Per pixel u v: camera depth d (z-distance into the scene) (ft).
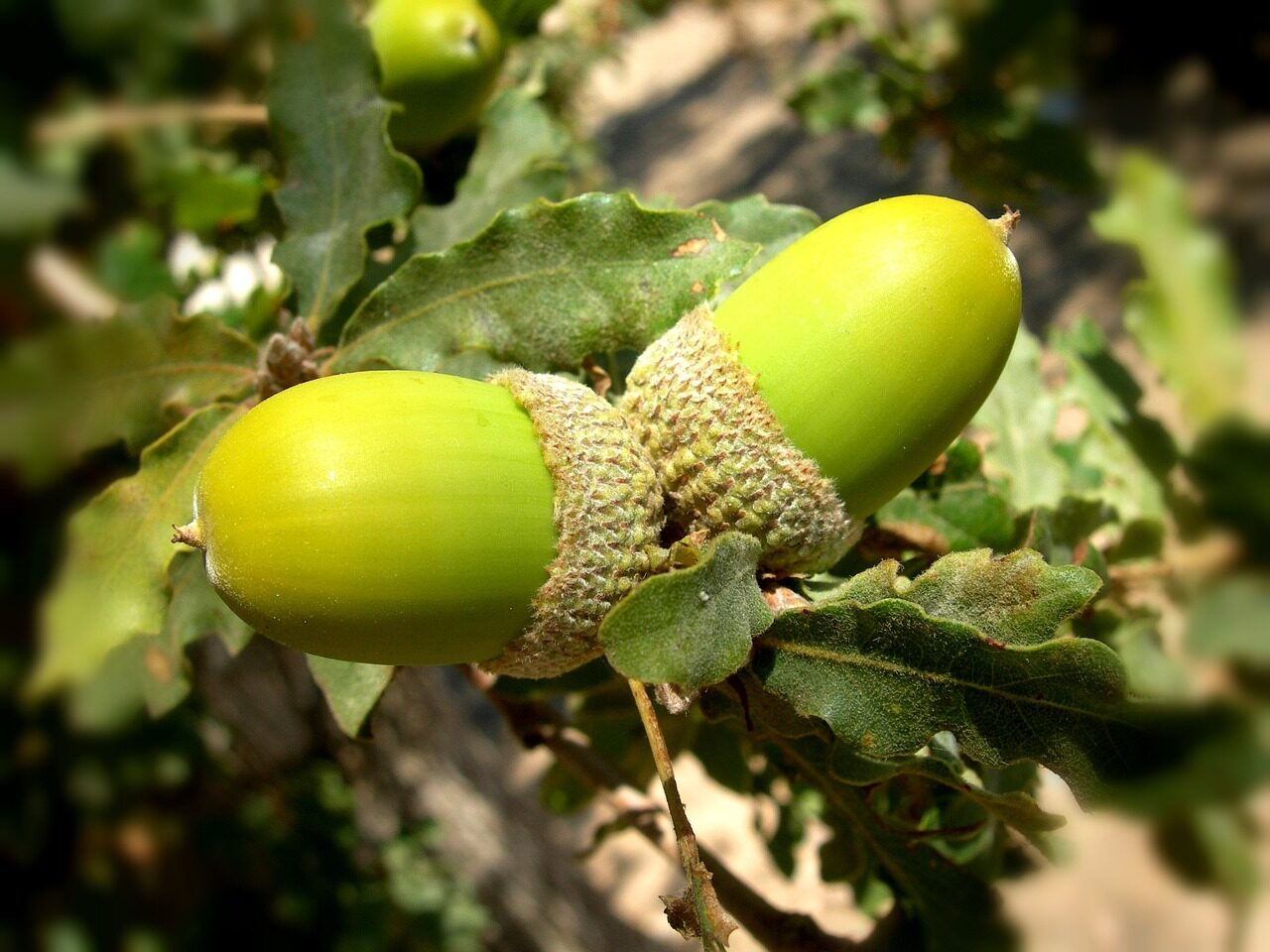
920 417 0.21
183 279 0.43
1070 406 0.35
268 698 0.63
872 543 0.27
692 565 0.20
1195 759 0.19
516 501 0.20
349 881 0.66
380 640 0.20
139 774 0.55
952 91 0.41
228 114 0.32
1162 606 0.30
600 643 0.18
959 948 0.26
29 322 0.32
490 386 0.22
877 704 0.21
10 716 0.49
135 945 0.56
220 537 0.19
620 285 0.24
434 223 0.30
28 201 0.32
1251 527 0.29
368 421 0.19
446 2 0.30
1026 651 0.19
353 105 0.28
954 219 0.21
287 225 0.28
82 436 0.26
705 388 0.21
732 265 0.24
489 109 0.31
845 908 0.51
